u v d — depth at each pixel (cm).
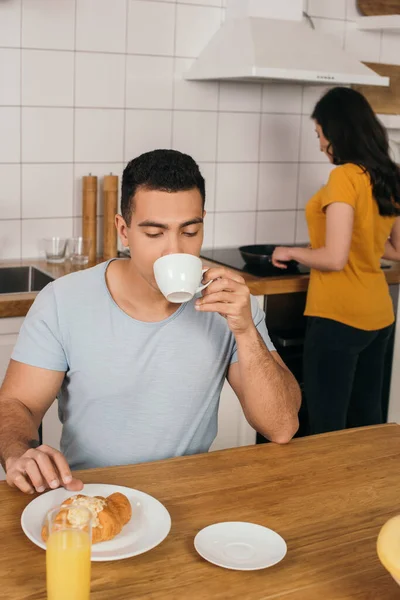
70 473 125
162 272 128
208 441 160
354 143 243
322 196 251
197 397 154
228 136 313
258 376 149
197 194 141
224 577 105
